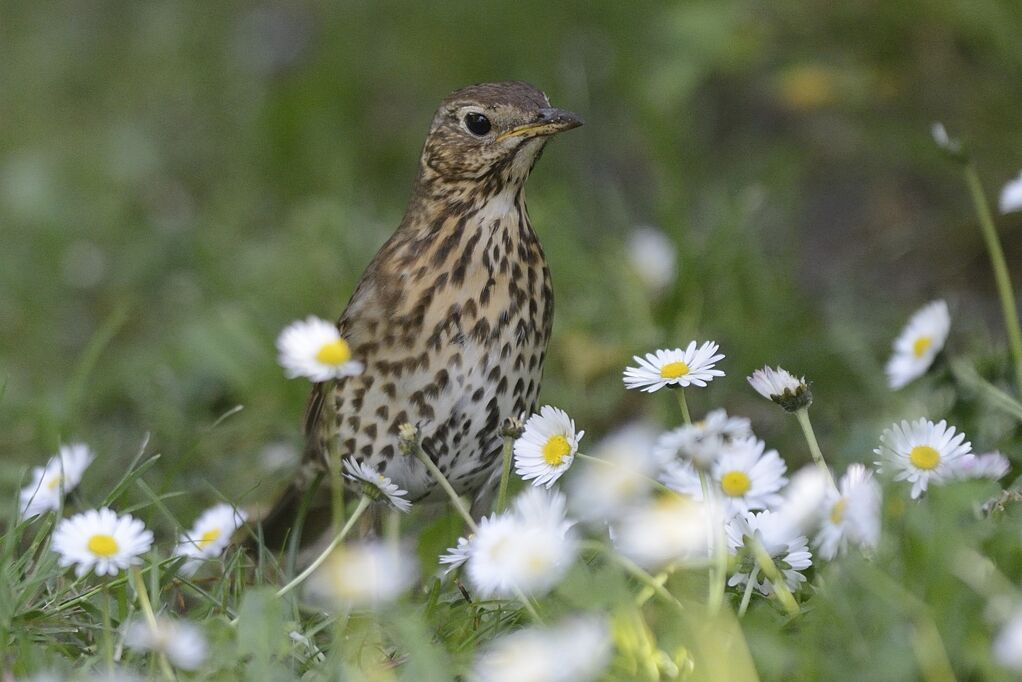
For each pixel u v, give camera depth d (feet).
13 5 64.64
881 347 39.91
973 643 20.59
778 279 42.24
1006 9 45.03
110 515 24.36
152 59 60.90
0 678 22.54
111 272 49.14
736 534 23.93
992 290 43.93
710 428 24.26
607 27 54.24
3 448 37.37
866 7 47.50
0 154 57.00
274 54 56.59
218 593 25.91
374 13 58.08
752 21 49.14
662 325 40.55
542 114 30.04
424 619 24.30
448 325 29.37
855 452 32.42
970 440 28.22
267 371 40.57
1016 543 21.94
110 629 23.47
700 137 51.34
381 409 29.86
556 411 25.76
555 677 21.03
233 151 55.77
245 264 47.44
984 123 45.03
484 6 56.49
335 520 27.27
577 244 43.80
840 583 21.86
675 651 21.72
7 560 24.54
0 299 48.21
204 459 37.96
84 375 38.06
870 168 48.29
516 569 22.56
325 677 22.62
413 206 30.83
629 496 25.67
